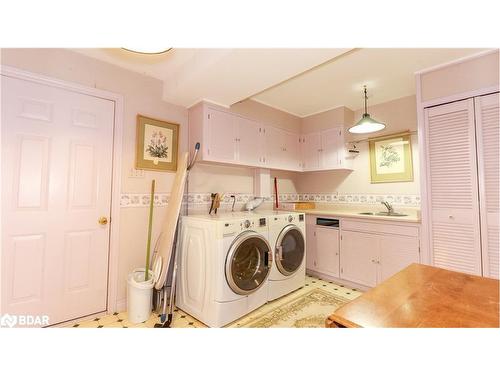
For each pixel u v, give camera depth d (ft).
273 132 10.84
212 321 6.21
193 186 8.73
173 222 6.84
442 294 2.87
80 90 6.52
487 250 6.21
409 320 2.34
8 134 5.54
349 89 9.13
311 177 12.80
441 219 6.92
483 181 6.28
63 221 6.20
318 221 10.14
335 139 10.98
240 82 7.03
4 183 5.48
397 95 9.68
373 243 8.41
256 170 10.73
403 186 9.67
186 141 8.73
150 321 6.55
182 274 7.29
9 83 5.57
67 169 6.28
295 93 9.47
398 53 6.59
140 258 7.46
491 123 6.20
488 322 2.30
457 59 6.73
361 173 10.93
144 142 7.63
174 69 7.49
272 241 7.78
